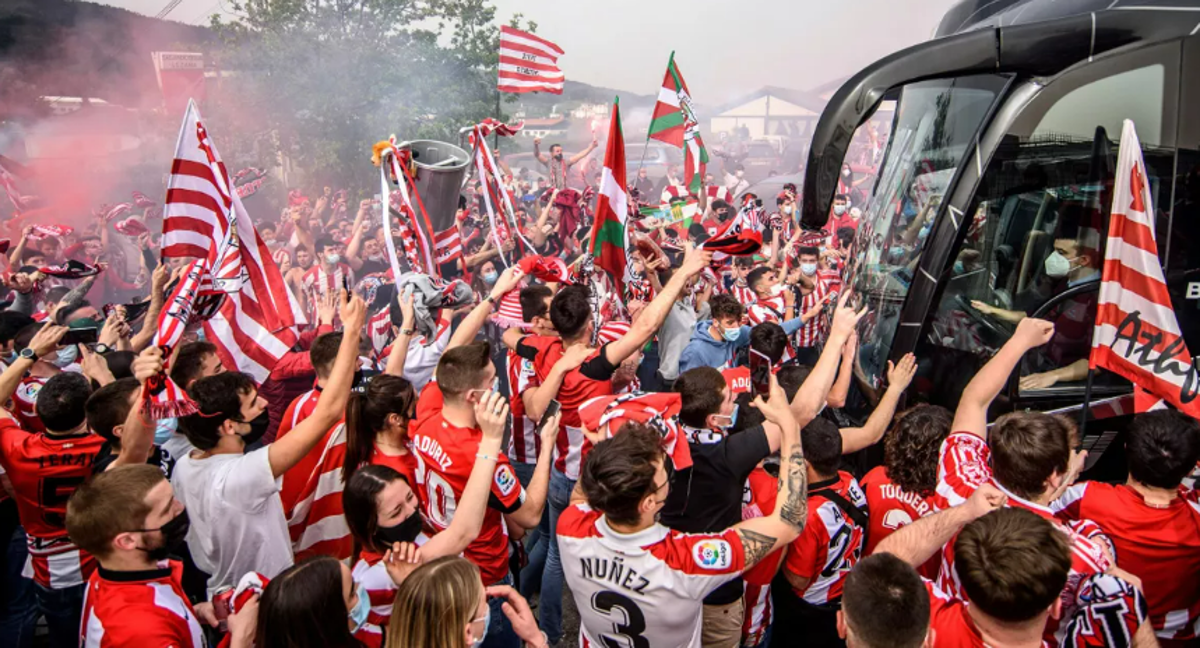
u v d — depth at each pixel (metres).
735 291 8.38
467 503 3.15
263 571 3.35
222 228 3.94
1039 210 4.51
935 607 2.62
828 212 4.30
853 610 2.36
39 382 5.07
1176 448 3.14
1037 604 2.26
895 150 5.53
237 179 12.48
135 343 5.52
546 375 4.74
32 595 4.56
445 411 3.70
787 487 2.75
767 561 3.43
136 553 2.82
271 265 4.25
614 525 2.74
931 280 4.64
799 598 3.64
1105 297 3.70
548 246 11.12
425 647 2.44
